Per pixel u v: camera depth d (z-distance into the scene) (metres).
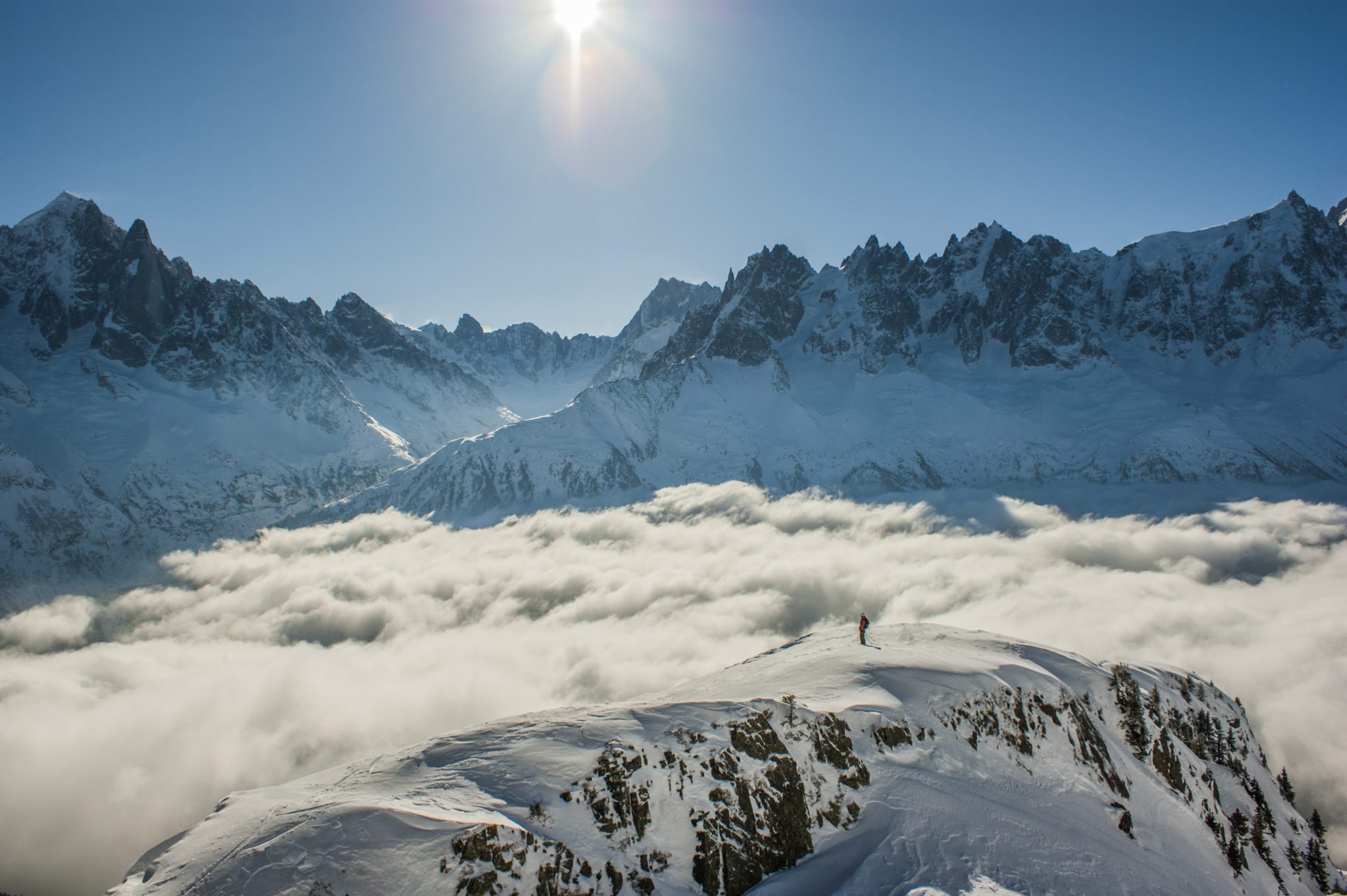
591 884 22.91
